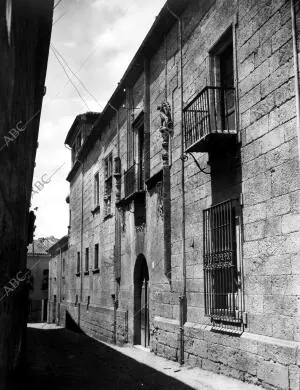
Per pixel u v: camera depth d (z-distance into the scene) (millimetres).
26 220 11242
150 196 14461
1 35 4969
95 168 23906
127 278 17078
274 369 7711
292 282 7504
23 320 10180
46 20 9469
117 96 18625
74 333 25547
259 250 8422
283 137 7926
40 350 16422
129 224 17016
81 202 27375
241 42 9375
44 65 11281
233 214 9383
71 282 29531
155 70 14484
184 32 12289
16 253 7777
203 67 11055
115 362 12414
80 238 27219
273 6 8375
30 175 12391
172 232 12438
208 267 10219
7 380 6457
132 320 16219
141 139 16531
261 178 8492
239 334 8875
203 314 10555
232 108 10141
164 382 9133
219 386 8336
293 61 7754
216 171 10211
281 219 7867
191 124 11094
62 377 10242
